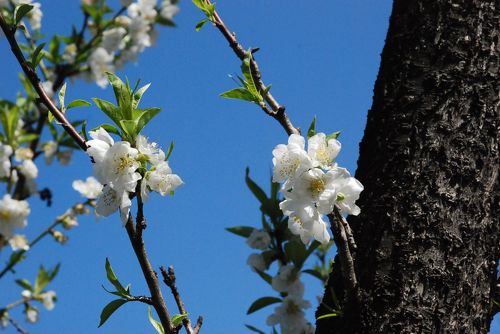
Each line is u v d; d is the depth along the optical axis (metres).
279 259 1.83
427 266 1.50
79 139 1.45
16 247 2.54
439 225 1.51
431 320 1.49
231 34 1.53
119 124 1.47
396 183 1.54
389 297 1.50
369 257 1.52
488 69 1.57
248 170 1.85
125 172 1.44
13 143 2.62
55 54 2.78
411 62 1.59
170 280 1.46
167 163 1.46
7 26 1.44
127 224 1.42
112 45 2.88
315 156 1.45
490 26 1.59
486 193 1.53
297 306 1.80
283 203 1.45
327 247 1.89
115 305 1.43
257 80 1.49
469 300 1.50
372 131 1.59
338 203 1.46
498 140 1.55
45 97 1.44
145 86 1.49
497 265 1.54
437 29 1.59
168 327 1.42
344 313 1.50
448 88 1.56
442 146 1.54
